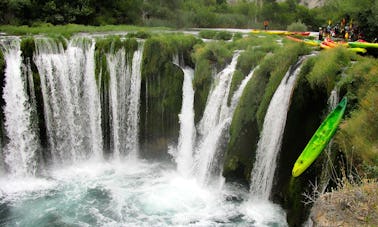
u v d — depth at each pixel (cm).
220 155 2077
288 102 1659
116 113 2367
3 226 1720
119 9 4272
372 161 1223
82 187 2048
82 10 3841
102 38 2469
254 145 1903
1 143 2162
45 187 2052
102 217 1792
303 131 1631
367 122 1330
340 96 1502
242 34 3184
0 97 2130
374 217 921
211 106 2170
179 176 2194
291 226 1617
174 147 2359
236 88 2044
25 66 2180
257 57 2067
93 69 2320
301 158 1459
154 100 2347
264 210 1791
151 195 1972
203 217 1781
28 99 2212
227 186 2025
